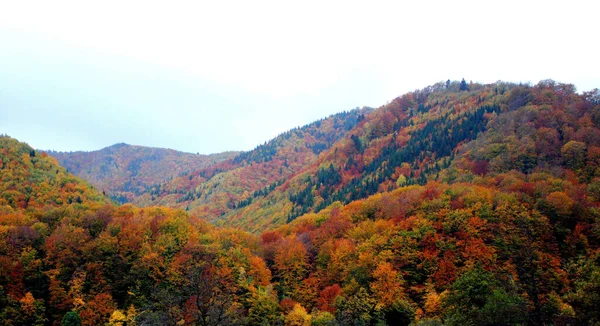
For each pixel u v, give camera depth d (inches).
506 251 2876.5
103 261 3275.1
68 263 3181.6
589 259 2598.4
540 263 2637.8
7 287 2849.4
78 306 2827.3
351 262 3211.1
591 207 3223.4
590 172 4030.5
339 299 2704.2
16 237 3223.4
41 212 3880.4
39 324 2733.8
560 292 2404.0
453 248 3063.5
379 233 3592.5
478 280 1755.7
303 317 2667.3
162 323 1851.6
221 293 2057.1
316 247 3927.2
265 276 3368.6
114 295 3169.3
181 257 3161.9
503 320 1502.2
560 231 3097.9
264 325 2662.4
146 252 3284.9
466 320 1642.5
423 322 2030.0
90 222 3784.5
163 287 3026.6
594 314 1665.8
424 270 3031.5
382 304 2647.6
